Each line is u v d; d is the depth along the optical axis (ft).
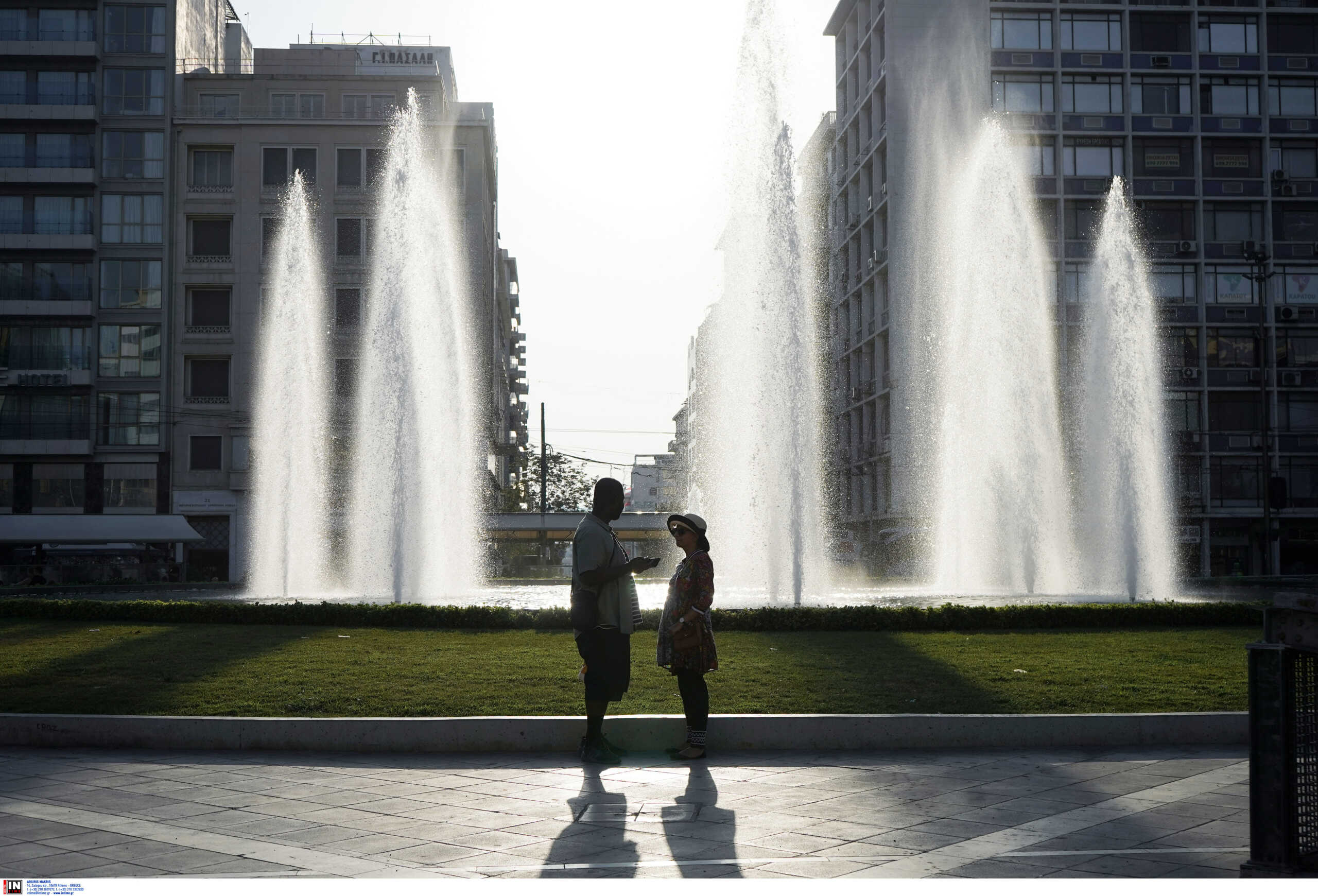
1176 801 26.18
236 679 41.93
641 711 35.60
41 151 188.55
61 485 186.39
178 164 192.24
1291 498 187.62
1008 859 21.13
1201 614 60.29
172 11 192.75
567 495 284.00
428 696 38.04
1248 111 193.57
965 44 191.31
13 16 189.88
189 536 156.35
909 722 33.45
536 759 32.17
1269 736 19.21
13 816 25.07
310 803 26.35
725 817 24.67
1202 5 192.65
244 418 189.98
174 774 29.91
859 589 102.47
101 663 46.78
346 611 61.72
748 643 51.52
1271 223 191.42
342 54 210.59
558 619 59.06
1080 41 192.54
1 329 187.11
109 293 189.16
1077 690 38.96
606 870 20.45
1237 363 189.26
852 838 22.79
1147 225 190.39
